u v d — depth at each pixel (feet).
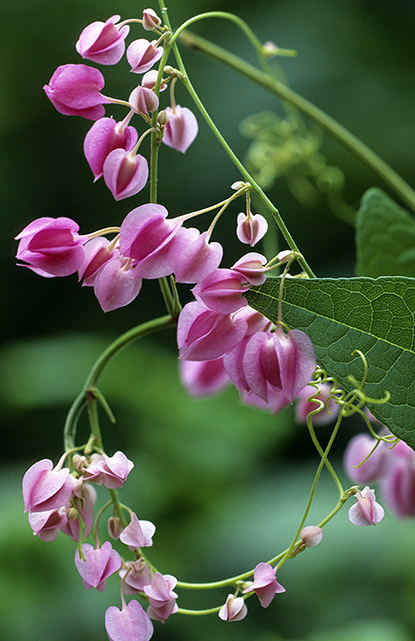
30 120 7.63
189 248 1.81
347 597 4.42
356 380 1.82
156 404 5.72
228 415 5.53
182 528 5.08
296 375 1.81
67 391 6.21
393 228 2.21
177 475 5.32
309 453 5.68
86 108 1.84
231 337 1.83
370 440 2.04
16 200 7.50
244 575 1.87
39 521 1.86
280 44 7.09
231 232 6.17
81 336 6.70
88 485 1.87
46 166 7.57
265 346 1.82
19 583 4.60
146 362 6.14
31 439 6.58
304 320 1.83
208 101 6.87
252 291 1.82
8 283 7.50
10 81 7.66
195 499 5.23
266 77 2.42
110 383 5.92
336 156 6.51
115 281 1.84
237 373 1.85
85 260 1.85
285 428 5.57
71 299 7.50
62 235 1.84
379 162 2.41
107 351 1.94
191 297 4.17
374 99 6.84
